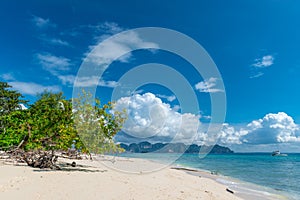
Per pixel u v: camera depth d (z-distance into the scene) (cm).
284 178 2608
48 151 1531
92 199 820
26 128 1602
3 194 787
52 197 799
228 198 1227
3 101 3719
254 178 2528
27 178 1051
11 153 1644
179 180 1658
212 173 2673
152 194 1002
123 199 865
